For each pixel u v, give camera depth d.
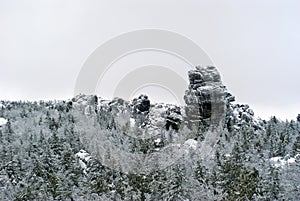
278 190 91.00
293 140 127.31
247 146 115.56
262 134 136.00
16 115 165.62
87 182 94.25
